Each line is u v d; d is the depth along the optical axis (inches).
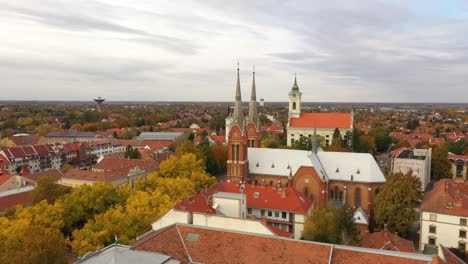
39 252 2546.8
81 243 3065.9
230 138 4736.7
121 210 3590.1
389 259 1947.6
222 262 2135.8
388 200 3934.5
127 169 5994.1
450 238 3624.5
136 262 1936.5
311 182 4355.3
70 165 7652.6
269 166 4948.3
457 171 6978.4
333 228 3088.1
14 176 5364.2
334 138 7421.3
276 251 2133.4
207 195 3818.9
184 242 2311.8
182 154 5762.8
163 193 4197.8
